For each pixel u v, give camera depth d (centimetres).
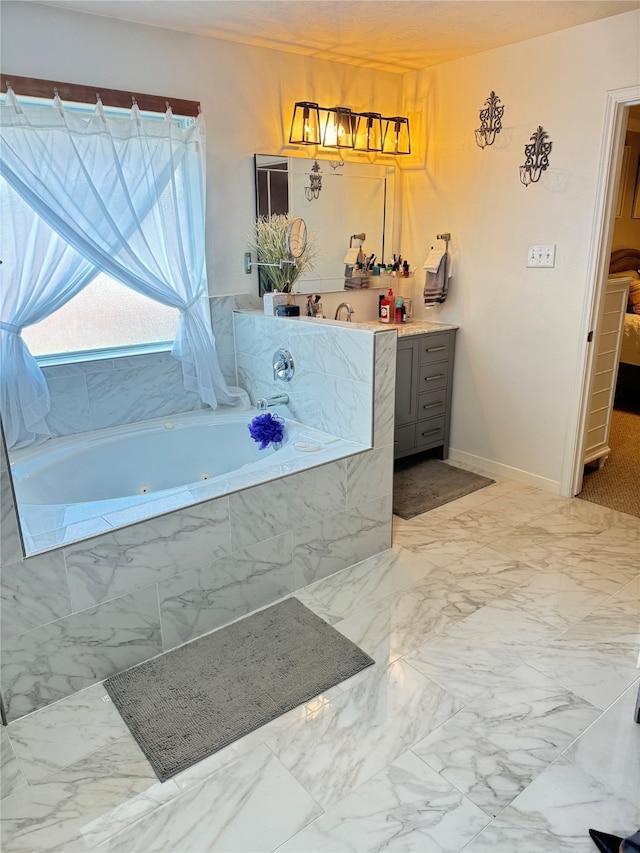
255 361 327
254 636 222
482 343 364
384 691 194
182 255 297
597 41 277
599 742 173
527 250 329
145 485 302
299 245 318
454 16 268
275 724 181
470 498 340
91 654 198
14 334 258
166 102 280
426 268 370
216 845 145
